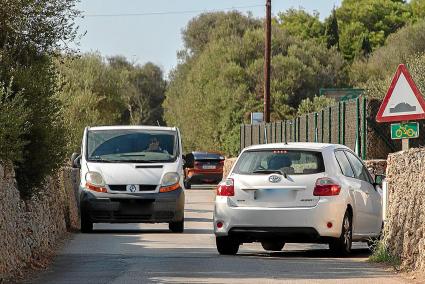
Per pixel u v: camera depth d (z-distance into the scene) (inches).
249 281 1330.0
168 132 2463.1
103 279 1359.5
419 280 1341.0
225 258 1676.9
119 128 2465.6
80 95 6117.1
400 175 1605.6
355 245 2022.6
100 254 1755.7
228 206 1711.4
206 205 3636.8
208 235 2260.1
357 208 1756.9
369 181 1889.8
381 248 1626.5
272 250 1892.2
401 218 1565.0
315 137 3348.9
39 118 1713.8
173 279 1353.3
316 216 1664.6
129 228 2529.5
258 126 4891.7
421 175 1459.2
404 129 1694.1
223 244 1747.0
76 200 2812.5
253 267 1518.2
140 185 2321.6
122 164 2361.0
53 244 1950.1
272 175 1692.9
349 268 1507.1
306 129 3518.7
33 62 1765.5
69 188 2571.4
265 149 1740.9
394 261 1546.5
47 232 1900.8
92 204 2305.6
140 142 2423.7
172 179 2346.2
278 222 1676.9
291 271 1460.4
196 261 1615.4
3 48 1706.4
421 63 3464.6
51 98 1780.3
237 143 6668.3
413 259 1454.2
